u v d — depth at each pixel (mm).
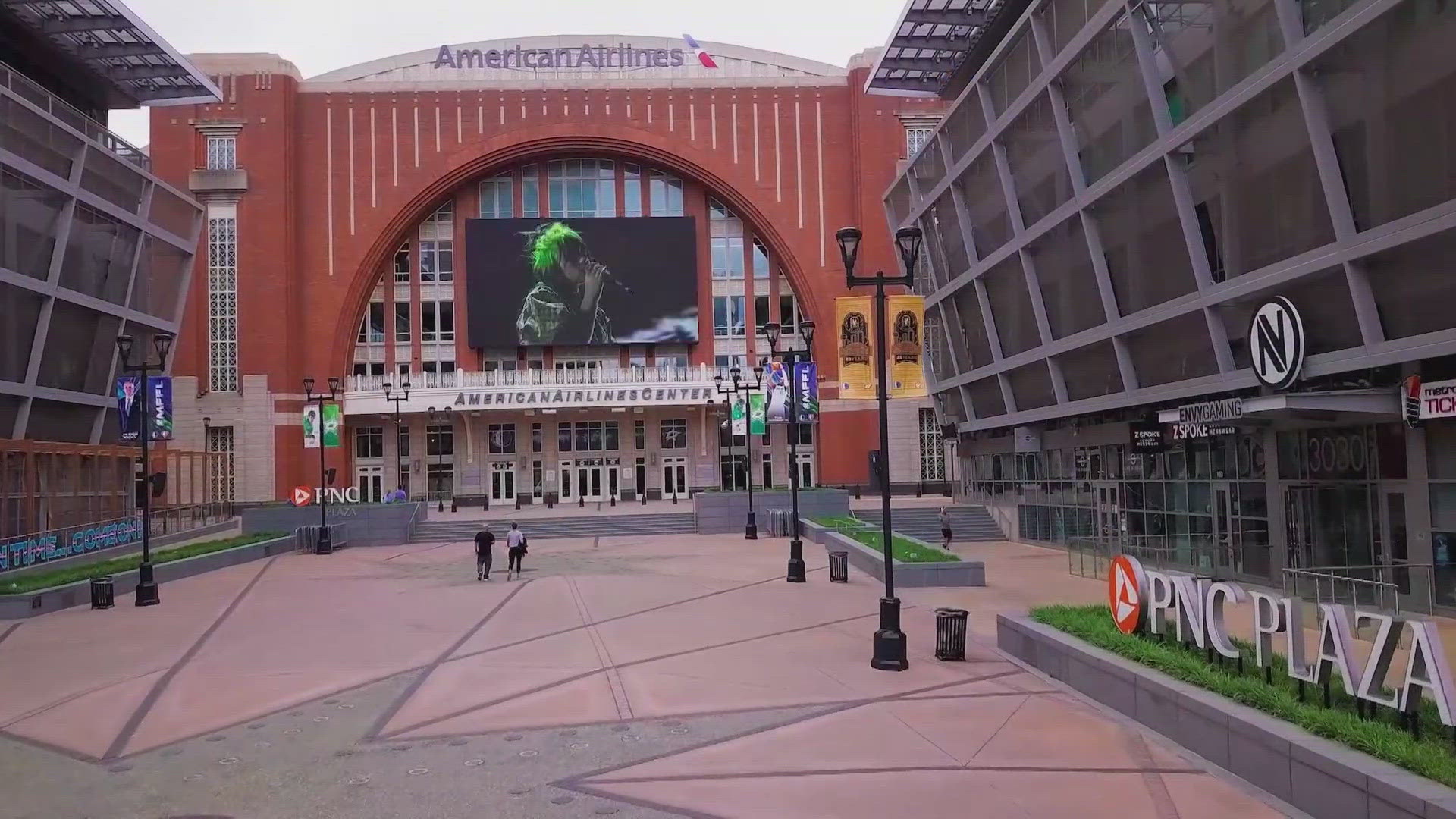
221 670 14594
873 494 55906
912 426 56594
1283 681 9523
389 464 57625
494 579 26031
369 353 58344
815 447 59156
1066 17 26266
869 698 11820
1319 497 20875
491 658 14977
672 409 57719
